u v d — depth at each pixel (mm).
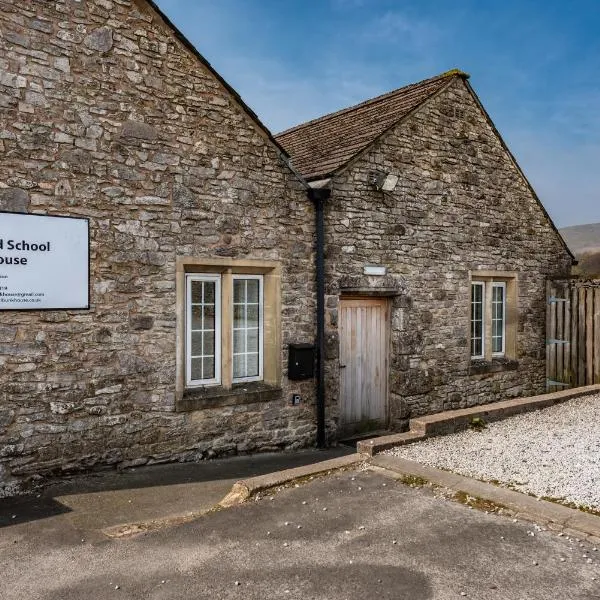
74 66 6348
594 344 11172
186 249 7164
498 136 11008
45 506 5578
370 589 3914
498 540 4609
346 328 9305
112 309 6637
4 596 3869
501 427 7910
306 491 5664
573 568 4176
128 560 4355
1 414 5957
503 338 11648
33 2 6082
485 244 10867
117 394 6680
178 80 7082
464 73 10180
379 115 10234
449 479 5824
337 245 8656
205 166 7312
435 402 10078
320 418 8445
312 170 8992
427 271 9906
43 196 6168
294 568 4195
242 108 7594
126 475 6594
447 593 3855
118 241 6664
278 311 8031
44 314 6203
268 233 7910
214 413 7477
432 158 9922
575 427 7887
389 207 9312
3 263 5941
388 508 5238
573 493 5492
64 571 4203
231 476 6742
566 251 12539
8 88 5949
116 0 6613
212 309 7734
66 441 6355
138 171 6797
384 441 6863
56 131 6238
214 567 4223
